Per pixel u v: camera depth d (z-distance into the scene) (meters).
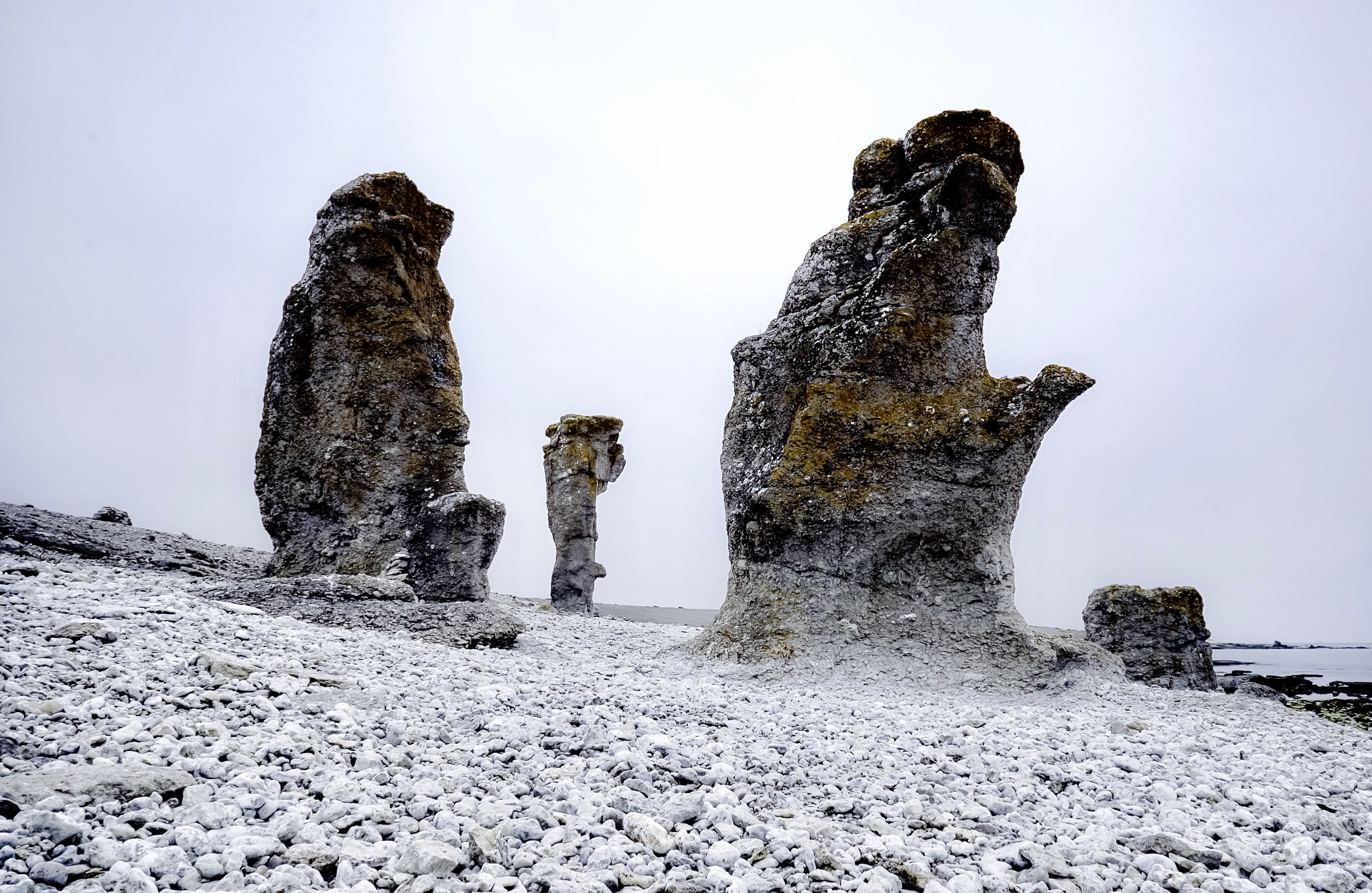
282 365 12.90
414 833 3.45
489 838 3.28
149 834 3.11
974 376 10.68
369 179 13.27
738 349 12.22
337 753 4.36
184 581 10.88
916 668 9.93
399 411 12.60
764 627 10.44
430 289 13.71
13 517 12.85
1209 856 3.80
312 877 2.92
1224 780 5.46
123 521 17.39
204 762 3.82
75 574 8.92
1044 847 3.89
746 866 3.35
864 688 9.52
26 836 2.89
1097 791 5.01
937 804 4.51
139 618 6.84
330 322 12.80
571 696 6.49
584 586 22.52
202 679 5.36
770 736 6.00
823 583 10.44
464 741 5.01
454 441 12.73
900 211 11.38
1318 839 4.23
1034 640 9.89
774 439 11.44
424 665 7.64
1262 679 19.69
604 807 3.87
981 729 6.91
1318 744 7.41
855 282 11.41
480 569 11.86
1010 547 10.65
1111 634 12.23
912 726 6.83
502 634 10.34
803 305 11.73
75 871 2.74
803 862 3.41
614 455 23.73
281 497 12.62
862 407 10.67
